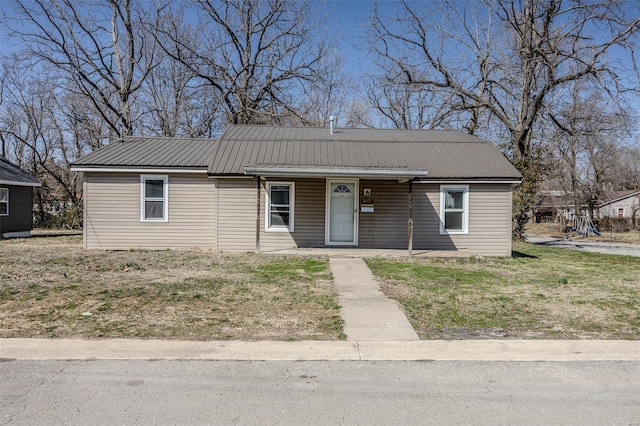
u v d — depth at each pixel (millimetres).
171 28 24250
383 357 4426
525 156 20109
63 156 28469
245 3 25891
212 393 3553
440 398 3506
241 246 12875
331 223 13117
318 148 13461
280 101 27312
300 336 5000
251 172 11078
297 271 9305
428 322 5621
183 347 4582
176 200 13195
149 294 6895
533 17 19078
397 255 11594
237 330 5176
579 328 5414
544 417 3191
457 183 12812
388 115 29625
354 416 3182
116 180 13094
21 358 4250
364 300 6734
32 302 6297
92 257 11273
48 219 24641
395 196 13016
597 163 37969
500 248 12945
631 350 4648
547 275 9438
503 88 21078
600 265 11625
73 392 3539
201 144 15281
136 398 3443
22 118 27609
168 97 26203
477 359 4395
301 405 3355
